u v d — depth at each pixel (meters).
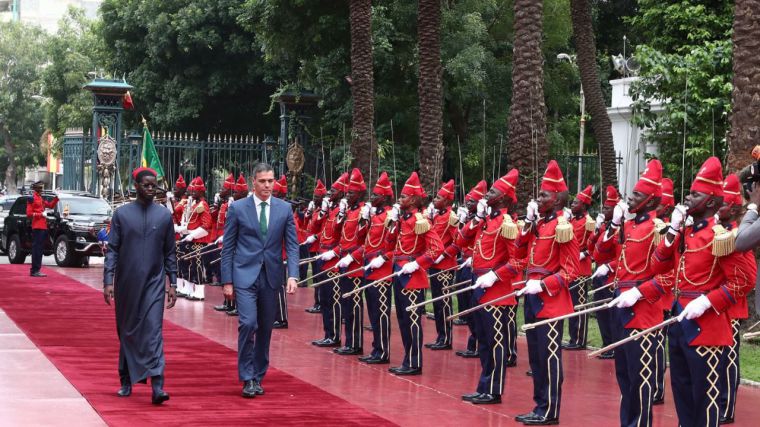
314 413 9.61
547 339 9.70
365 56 21.86
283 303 16.23
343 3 27.05
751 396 11.53
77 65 53.03
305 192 29.78
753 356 13.73
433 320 17.75
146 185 10.05
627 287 9.44
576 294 14.77
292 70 36.75
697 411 8.34
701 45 21.98
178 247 20.19
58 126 55.31
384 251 12.99
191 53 38.22
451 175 29.69
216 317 17.14
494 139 28.72
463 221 14.20
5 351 12.52
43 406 9.45
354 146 22.00
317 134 32.28
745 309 9.88
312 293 21.83
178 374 11.49
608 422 9.90
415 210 12.45
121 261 9.92
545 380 9.69
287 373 12.01
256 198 10.75
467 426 9.45
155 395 9.71
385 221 13.05
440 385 11.62
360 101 21.88
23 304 17.58
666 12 22.19
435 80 21.16
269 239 10.63
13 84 72.31
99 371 11.38
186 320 16.62
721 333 8.22
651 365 9.26
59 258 26.11
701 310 8.12
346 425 9.12
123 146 30.91
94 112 30.08
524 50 17.20
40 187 23.20
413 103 29.05
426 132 21.16
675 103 19.86
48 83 54.31
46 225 23.27
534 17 17.20
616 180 22.11
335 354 13.80
